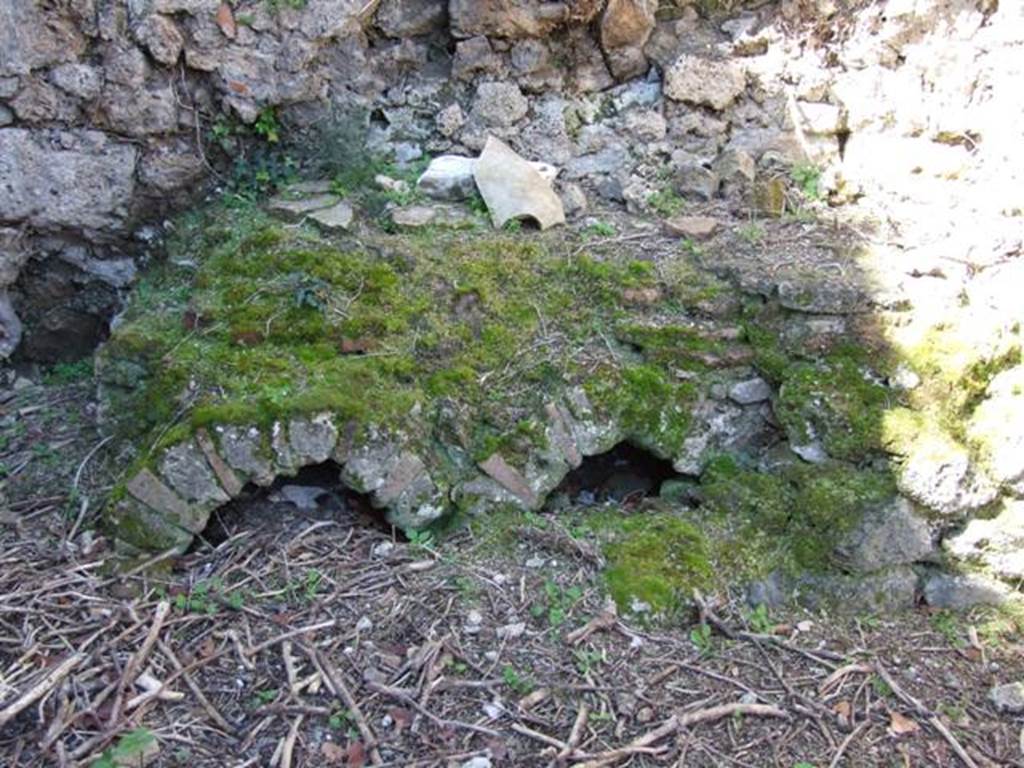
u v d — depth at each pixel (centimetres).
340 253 357
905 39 409
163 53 384
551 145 424
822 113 417
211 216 400
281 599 305
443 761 260
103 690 272
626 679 288
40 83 376
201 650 288
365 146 416
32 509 339
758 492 337
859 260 367
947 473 320
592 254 372
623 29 418
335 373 326
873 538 322
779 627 312
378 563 319
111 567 311
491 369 342
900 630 318
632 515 344
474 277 355
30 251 403
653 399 342
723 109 423
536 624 301
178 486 312
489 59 419
